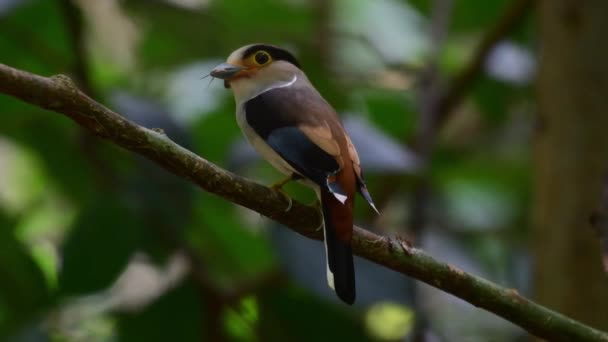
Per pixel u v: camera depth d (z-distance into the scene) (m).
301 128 6.87
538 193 9.20
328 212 6.34
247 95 7.74
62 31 11.05
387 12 14.38
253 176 11.91
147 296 10.57
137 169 9.77
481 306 6.59
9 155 12.81
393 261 6.51
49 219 12.07
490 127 13.09
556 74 9.05
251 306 10.82
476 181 12.70
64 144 11.03
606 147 8.82
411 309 8.95
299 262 8.89
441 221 12.15
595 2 8.88
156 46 12.53
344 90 12.08
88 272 9.32
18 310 9.34
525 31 12.51
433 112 11.56
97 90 10.67
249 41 12.52
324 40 12.88
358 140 9.36
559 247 8.90
